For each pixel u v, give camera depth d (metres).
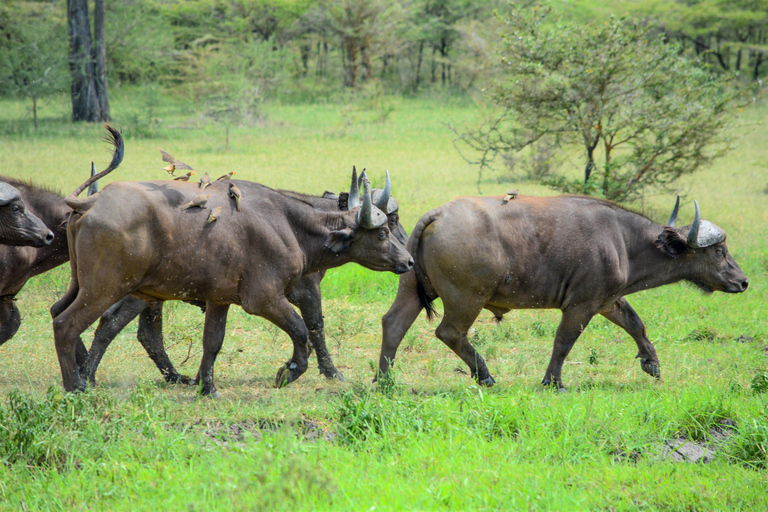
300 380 27.53
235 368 28.53
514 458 18.62
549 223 26.05
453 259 24.62
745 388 25.59
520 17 58.53
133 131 115.50
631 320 28.44
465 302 25.22
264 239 23.92
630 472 18.14
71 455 17.77
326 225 25.45
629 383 27.67
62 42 128.12
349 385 26.23
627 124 55.88
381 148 108.31
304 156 96.00
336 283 40.84
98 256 21.50
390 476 17.06
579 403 22.28
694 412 22.14
